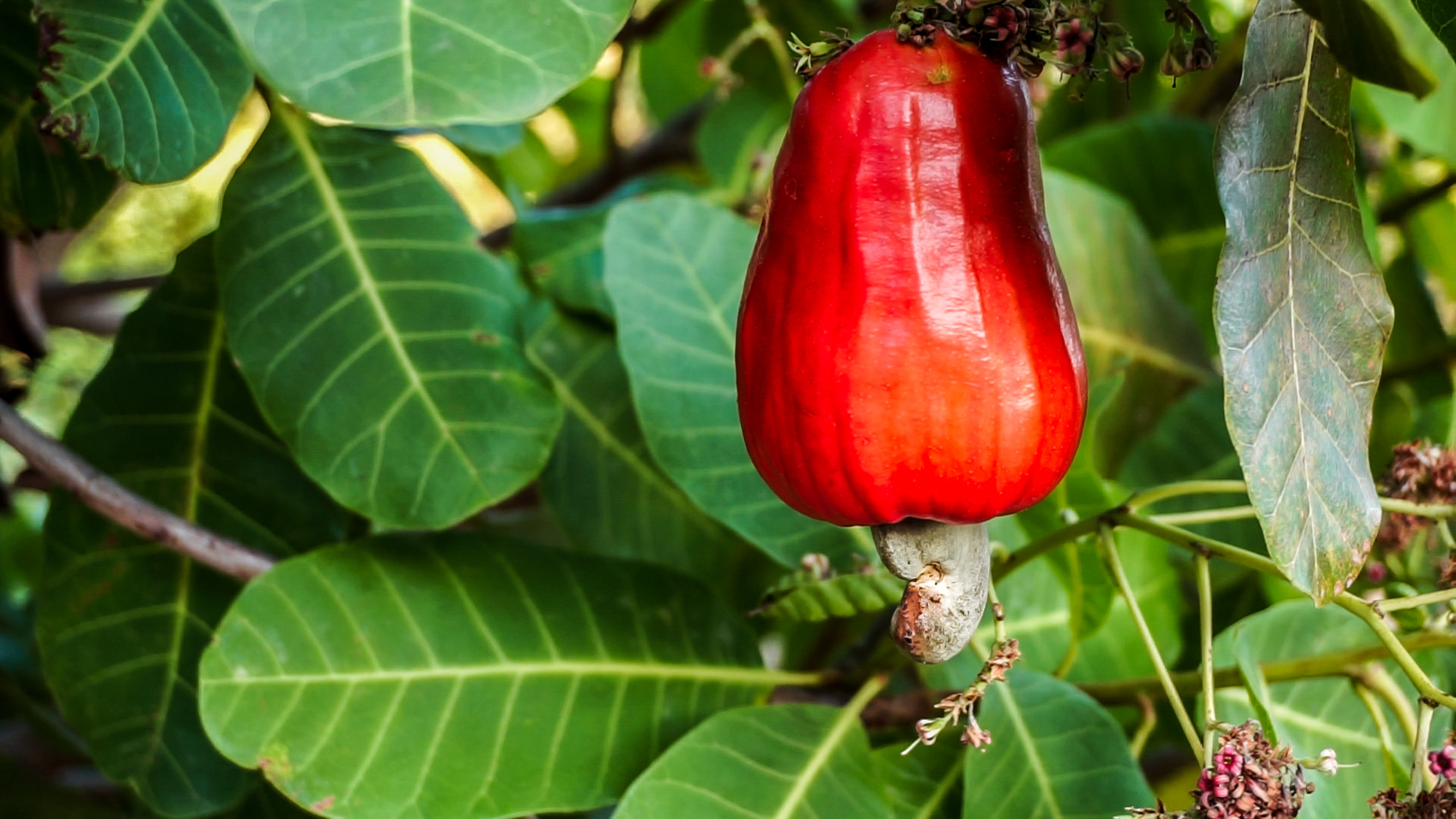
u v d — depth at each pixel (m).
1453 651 0.72
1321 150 0.55
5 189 0.68
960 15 0.54
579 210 0.79
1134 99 1.04
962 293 0.53
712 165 0.88
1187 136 0.92
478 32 0.55
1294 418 0.54
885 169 0.54
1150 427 0.85
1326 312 0.55
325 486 0.65
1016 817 0.65
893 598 0.64
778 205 0.55
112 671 0.69
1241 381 0.54
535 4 0.55
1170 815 0.57
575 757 0.66
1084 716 0.66
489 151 0.76
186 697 0.69
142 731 0.68
